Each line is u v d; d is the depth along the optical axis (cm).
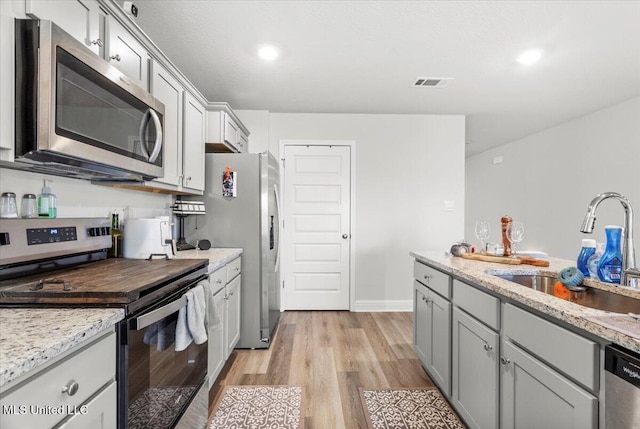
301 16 200
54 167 134
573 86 308
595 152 387
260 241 277
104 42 147
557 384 103
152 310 113
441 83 300
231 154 280
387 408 192
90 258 166
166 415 129
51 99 105
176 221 280
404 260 393
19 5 104
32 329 81
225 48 238
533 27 212
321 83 301
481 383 150
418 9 193
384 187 393
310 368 241
